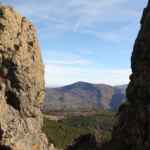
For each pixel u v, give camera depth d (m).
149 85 55.19
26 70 58.19
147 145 51.56
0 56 55.56
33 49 61.78
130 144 56.53
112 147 61.31
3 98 54.12
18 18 60.56
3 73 55.53
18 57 57.09
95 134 82.50
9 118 53.06
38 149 57.72
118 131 61.81
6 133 51.25
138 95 57.28
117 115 65.31
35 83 60.06
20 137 53.16
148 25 60.22
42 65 65.56
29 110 57.78
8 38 56.84
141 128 54.16
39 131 60.88
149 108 53.56
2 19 56.56
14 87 56.16
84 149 76.19
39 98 62.34
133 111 58.53
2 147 50.53
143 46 60.03
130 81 63.00
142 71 58.44
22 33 60.12
